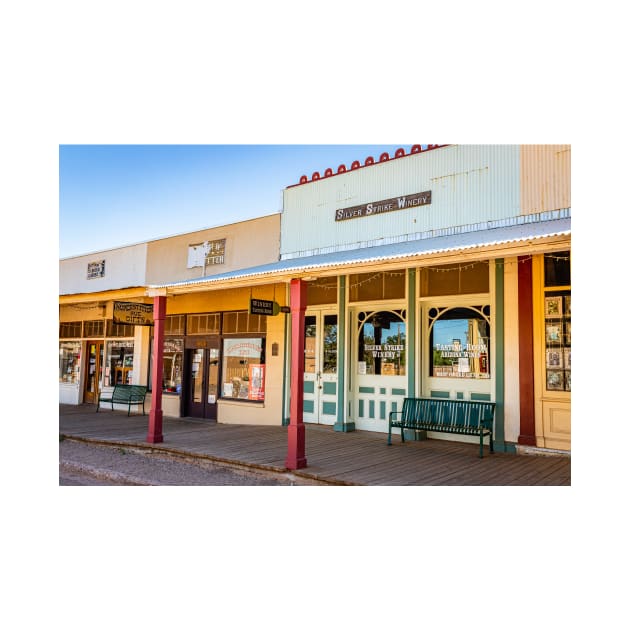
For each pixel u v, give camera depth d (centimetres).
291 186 1241
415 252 666
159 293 951
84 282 1756
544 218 875
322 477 667
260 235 1288
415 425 865
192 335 1329
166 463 831
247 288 1213
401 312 977
